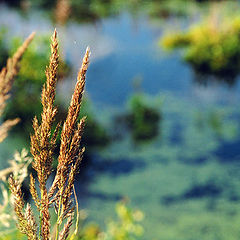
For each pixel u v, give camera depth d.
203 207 11.28
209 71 21.16
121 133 14.95
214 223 10.65
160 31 27.20
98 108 16.70
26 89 13.39
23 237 3.51
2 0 33.16
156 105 17.00
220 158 13.57
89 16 29.22
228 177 12.55
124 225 7.64
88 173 12.67
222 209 11.18
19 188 2.12
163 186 12.17
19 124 12.66
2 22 26.45
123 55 22.92
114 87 18.89
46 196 2.00
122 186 12.12
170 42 24.84
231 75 20.73
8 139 12.34
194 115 16.52
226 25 24.62
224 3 33.09
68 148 1.95
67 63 10.15
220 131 15.22
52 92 1.92
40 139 1.94
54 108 1.93
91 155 13.55
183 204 11.44
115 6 33.38
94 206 11.03
